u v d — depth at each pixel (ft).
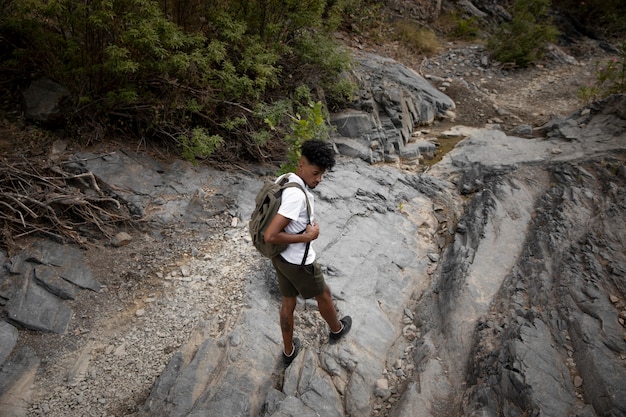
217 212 16.19
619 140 21.30
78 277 13.12
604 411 9.05
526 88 32.42
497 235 15.79
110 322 12.32
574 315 11.43
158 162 17.43
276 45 19.95
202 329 11.91
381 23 36.27
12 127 16.56
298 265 9.39
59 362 11.25
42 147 16.02
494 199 17.60
